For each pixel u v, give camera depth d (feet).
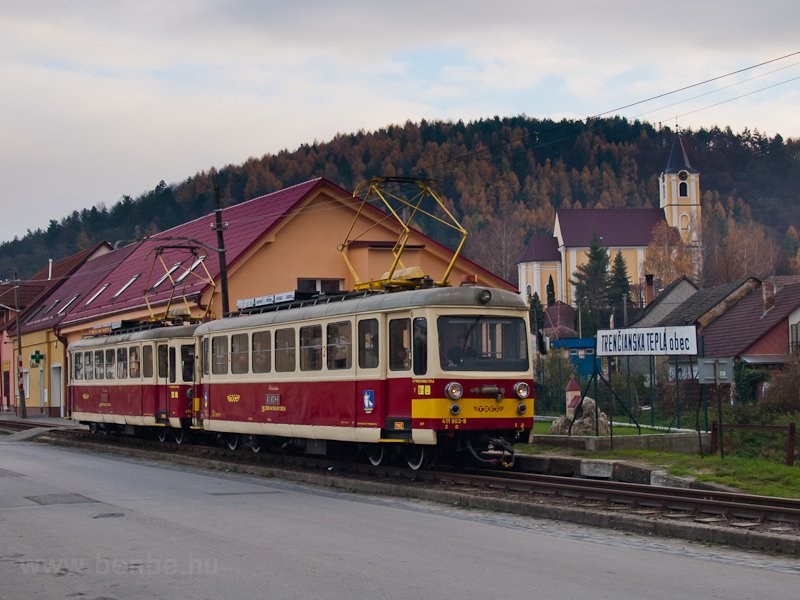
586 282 444.96
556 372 132.87
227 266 130.41
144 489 62.18
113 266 199.21
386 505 55.62
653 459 73.10
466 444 66.23
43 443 121.49
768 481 62.75
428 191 83.10
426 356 65.00
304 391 77.05
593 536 44.04
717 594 31.24
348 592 31.24
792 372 135.74
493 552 39.04
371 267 135.23
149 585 32.48
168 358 103.30
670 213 499.51
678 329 81.00
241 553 38.37
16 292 198.59
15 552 38.63
